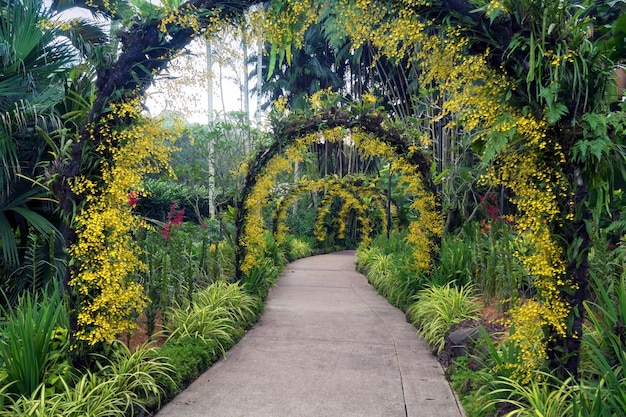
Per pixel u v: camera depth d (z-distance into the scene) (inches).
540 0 116.2
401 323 249.8
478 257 243.3
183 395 147.8
